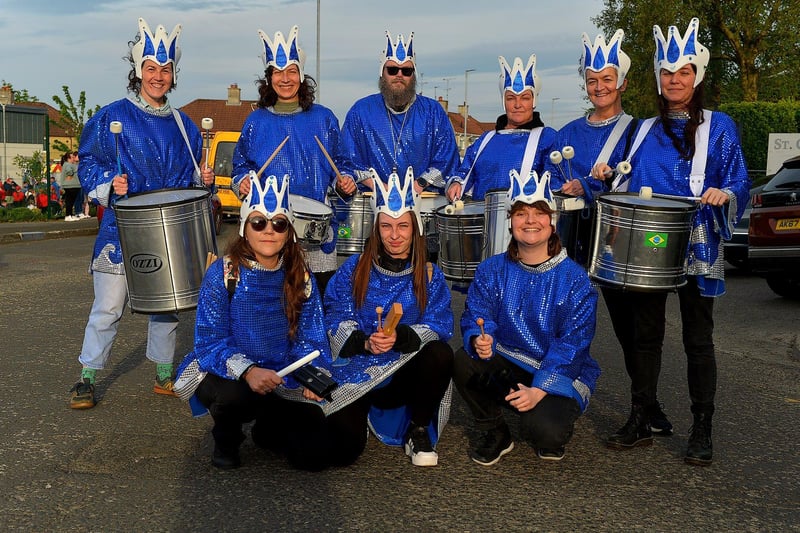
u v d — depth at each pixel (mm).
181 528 3666
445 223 5250
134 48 5508
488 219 4988
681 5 31125
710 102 4945
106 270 5473
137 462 4496
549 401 4379
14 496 4000
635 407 4848
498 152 5672
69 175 24594
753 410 5672
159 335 5789
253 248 4270
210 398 4258
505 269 4594
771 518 3865
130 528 3660
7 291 10469
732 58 33594
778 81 32406
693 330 4648
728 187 4543
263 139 5828
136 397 5770
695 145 4621
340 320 4605
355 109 6383
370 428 4820
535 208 4391
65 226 21750
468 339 4496
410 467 4496
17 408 5441
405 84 6184
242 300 4277
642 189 4508
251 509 3881
